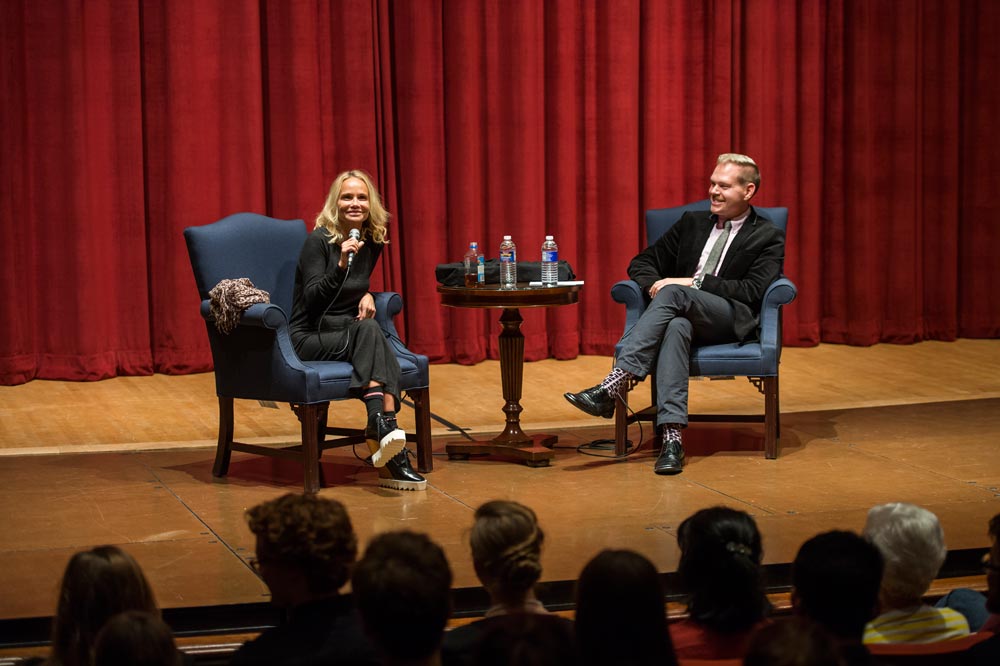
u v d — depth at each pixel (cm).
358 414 618
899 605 263
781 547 396
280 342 470
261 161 725
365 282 511
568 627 185
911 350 820
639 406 647
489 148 768
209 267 494
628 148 787
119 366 721
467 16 752
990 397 657
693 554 240
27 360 699
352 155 743
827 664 168
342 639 227
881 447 543
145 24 706
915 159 835
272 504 239
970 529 415
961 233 862
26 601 348
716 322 521
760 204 817
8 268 685
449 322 777
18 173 688
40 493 471
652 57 785
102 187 703
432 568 204
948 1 834
